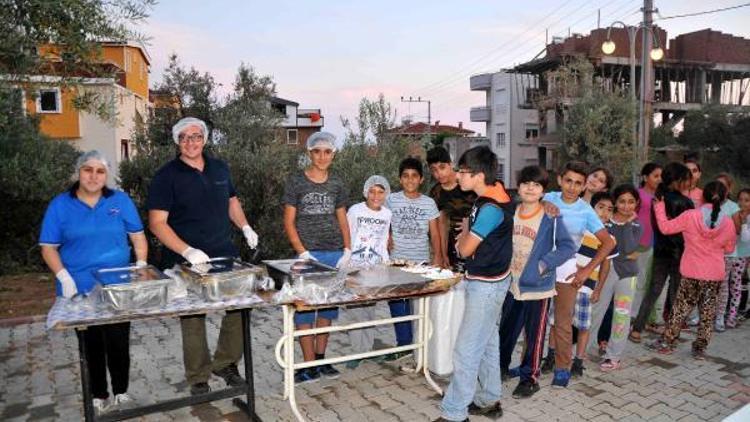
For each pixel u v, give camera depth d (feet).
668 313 19.75
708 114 92.89
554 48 116.26
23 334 20.30
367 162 30.63
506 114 137.28
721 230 16.58
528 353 14.52
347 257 15.21
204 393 12.92
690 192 21.40
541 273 13.70
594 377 15.98
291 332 12.82
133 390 15.20
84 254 12.71
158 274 11.78
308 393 14.90
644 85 63.46
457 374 12.57
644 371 16.44
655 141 98.53
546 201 14.44
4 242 32.27
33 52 14.93
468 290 12.55
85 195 12.80
